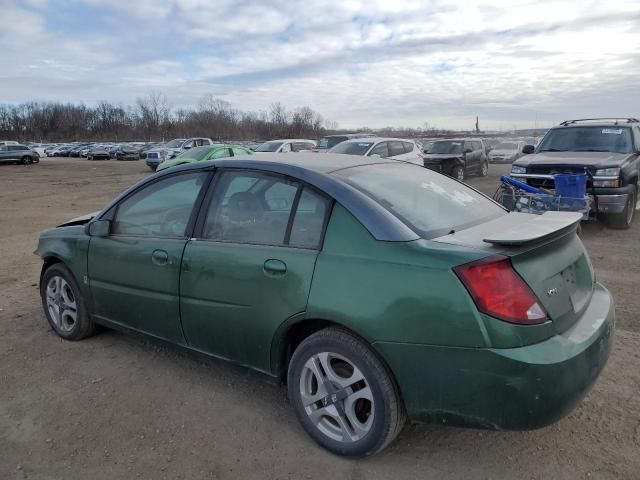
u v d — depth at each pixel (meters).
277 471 2.65
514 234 2.50
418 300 2.40
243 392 3.45
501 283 2.31
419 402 2.46
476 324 2.28
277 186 3.07
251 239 3.07
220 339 3.18
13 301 5.46
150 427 3.05
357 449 2.66
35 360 3.98
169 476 2.63
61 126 106.88
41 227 10.70
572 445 2.80
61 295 4.35
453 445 2.83
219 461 2.74
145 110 101.50
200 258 3.21
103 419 3.15
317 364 2.78
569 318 2.55
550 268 2.57
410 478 2.58
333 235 2.73
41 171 32.62
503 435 2.91
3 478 2.63
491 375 2.28
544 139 10.20
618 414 3.07
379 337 2.48
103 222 3.83
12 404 3.35
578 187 7.77
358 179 3.05
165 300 3.45
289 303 2.78
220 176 3.36
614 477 2.54
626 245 7.54
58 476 2.64
